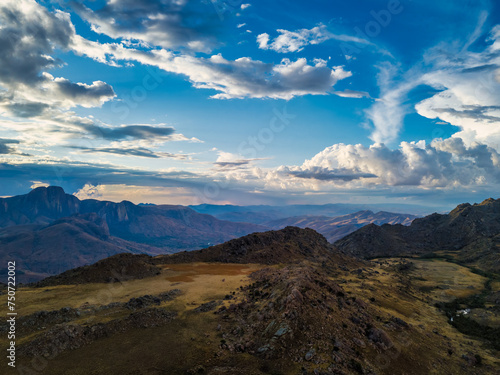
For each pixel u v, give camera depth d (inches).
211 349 2249.0
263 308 2819.9
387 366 2304.4
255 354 2202.3
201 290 3644.2
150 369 1969.7
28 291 3476.9
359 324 2807.6
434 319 4060.0
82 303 3063.5
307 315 2564.0
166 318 2728.8
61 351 2098.9
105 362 2021.4
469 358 2859.3
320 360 2119.8
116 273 4185.5
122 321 2551.7
